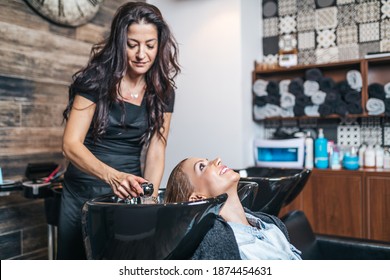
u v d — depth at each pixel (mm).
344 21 3141
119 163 1575
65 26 2615
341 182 2801
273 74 3359
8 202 2359
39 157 2475
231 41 3098
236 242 962
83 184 1556
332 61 3186
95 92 1407
